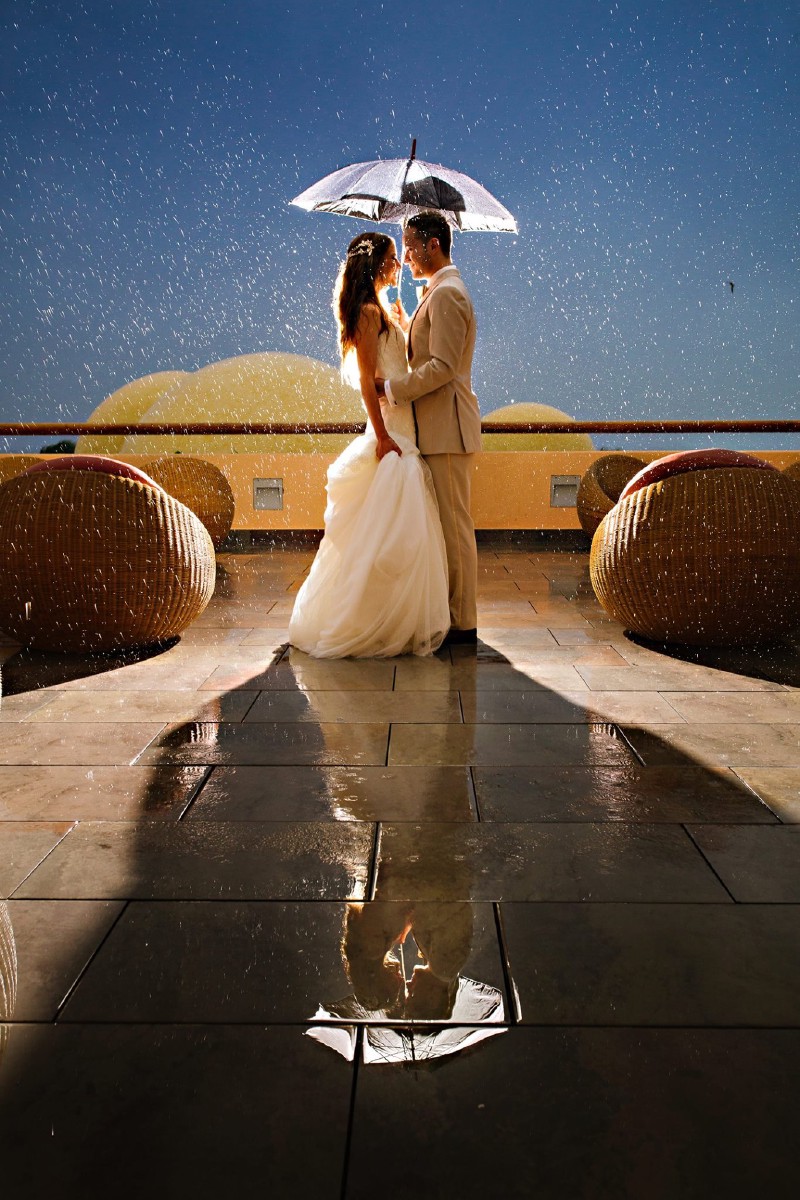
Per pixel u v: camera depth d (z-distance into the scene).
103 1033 1.25
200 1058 1.20
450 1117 1.09
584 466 7.43
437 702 2.88
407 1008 1.30
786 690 3.01
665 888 1.66
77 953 1.45
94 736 2.54
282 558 6.55
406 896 1.63
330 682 3.13
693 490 3.45
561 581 5.41
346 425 7.16
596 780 2.20
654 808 2.03
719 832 1.90
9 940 1.49
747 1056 1.20
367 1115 1.10
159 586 3.47
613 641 3.77
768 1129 1.08
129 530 3.39
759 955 1.44
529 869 1.74
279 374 20.09
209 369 19.73
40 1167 1.03
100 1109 1.11
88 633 3.47
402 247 3.77
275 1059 1.20
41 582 3.34
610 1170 1.02
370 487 3.52
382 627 3.48
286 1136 1.07
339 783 2.19
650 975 1.39
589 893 1.64
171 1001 1.32
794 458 7.47
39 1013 1.29
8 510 3.37
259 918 1.55
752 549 3.37
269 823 1.96
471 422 3.67
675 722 2.66
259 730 2.60
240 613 4.44
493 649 3.64
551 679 3.16
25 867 1.75
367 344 3.54
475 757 2.37
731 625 3.50
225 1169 1.02
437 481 3.67
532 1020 1.28
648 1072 1.17
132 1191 0.99
